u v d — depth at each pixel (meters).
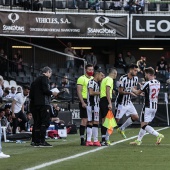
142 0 71.94
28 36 65.12
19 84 61.19
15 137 41.75
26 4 67.38
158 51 80.19
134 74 39.72
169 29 70.56
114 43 78.38
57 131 44.16
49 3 71.88
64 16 67.38
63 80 63.06
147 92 36.44
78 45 77.81
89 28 68.44
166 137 44.84
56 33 66.94
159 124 63.12
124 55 79.56
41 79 35.84
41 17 66.06
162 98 66.31
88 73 37.84
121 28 69.56
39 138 36.50
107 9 72.75
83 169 24.58
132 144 37.19
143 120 36.91
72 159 28.52
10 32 63.62
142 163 26.94
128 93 39.78
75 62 72.12
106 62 79.25
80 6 71.94
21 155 30.59
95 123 36.69
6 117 45.56
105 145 36.88
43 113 36.00
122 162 27.33
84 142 37.50
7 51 63.78
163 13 74.50
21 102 46.25
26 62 73.25
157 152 32.22
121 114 40.41
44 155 30.55
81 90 37.59
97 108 36.56
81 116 37.41
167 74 72.50
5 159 28.58
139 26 70.12
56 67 72.12
